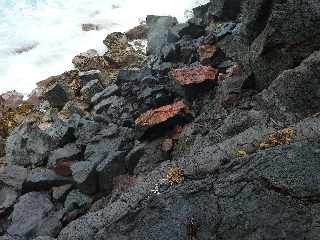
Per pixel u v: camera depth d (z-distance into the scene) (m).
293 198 6.56
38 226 11.18
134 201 8.19
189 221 7.09
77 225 8.48
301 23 9.41
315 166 6.79
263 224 6.48
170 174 8.19
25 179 12.62
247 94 10.76
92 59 17.42
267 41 9.78
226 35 13.77
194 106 12.34
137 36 18.59
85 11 21.20
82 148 13.08
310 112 8.73
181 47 15.12
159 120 11.79
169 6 20.14
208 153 8.33
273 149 7.43
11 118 15.62
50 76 17.19
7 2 21.97
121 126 13.38
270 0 10.26
